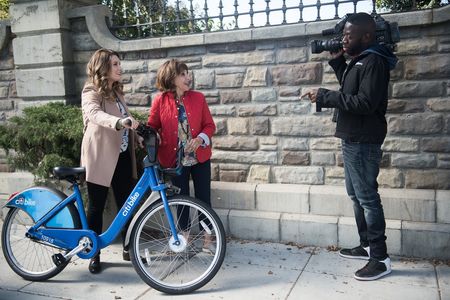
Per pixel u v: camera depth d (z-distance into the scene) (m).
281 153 4.22
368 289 3.17
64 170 3.29
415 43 3.70
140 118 4.24
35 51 4.85
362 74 3.10
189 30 5.38
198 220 3.77
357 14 3.19
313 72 4.02
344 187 4.04
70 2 4.81
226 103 4.34
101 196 3.52
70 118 4.23
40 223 3.42
